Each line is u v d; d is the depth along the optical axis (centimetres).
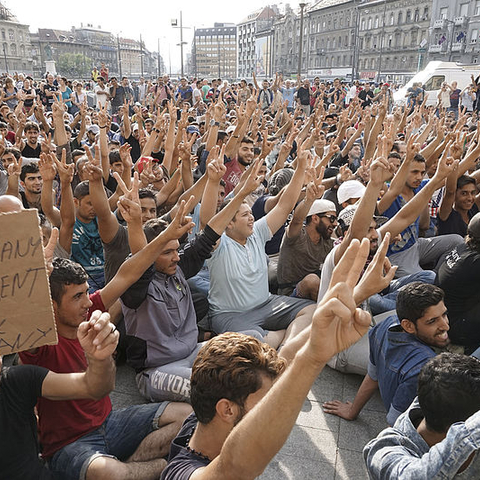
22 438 194
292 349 229
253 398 150
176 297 315
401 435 177
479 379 164
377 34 8306
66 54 13162
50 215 392
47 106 1692
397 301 262
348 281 114
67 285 225
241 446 117
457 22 6662
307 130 927
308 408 321
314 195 400
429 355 249
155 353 303
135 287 280
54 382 190
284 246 442
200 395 153
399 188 430
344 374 362
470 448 132
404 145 675
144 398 331
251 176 327
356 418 312
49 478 211
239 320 371
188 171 521
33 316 150
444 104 1816
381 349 271
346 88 2392
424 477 141
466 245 316
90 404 238
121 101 1914
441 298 250
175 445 171
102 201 338
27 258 146
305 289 401
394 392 259
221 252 371
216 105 833
